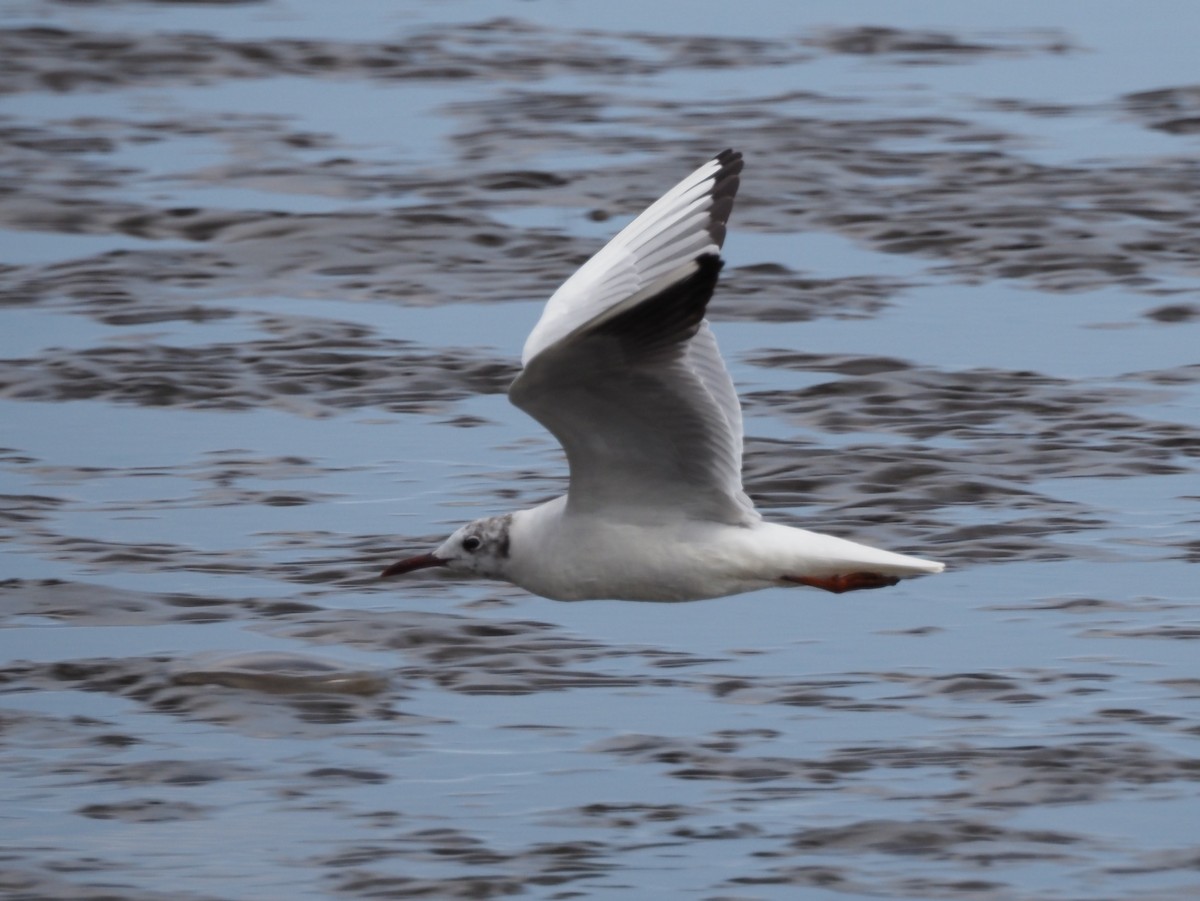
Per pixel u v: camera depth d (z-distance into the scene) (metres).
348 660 14.63
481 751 13.47
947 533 16.75
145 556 16.41
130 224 24.70
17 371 20.34
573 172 26.58
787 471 17.88
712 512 10.96
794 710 13.97
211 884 11.95
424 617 15.32
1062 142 27.97
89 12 35.81
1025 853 12.25
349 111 29.83
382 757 13.41
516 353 20.81
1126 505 17.25
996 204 25.14
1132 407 19.38
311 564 16.31
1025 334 21.25
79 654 14.78
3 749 13.50
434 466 18.23
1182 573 15.95
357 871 12.07
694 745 13.48
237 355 20.78
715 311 21.86
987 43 33.78
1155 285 22.62
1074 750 13.33
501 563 11.34
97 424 19.20
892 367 20.27
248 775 13.19
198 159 27.36
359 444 18.73
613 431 10.62
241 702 14.05
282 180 26.38
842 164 26.84
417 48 33.41
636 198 25.62
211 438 18.91
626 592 11.12
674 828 12.52
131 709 14.03
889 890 11.88
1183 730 13.56
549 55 32.97
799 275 22.91
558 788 13.01
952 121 28.94
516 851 12.30
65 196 25.66
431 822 12.62
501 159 27.22
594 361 10.15
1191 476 17.83
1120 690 14.14
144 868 12.12
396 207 25.17
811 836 12.45
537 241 24.03
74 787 13.05
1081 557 16.28
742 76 31.73
